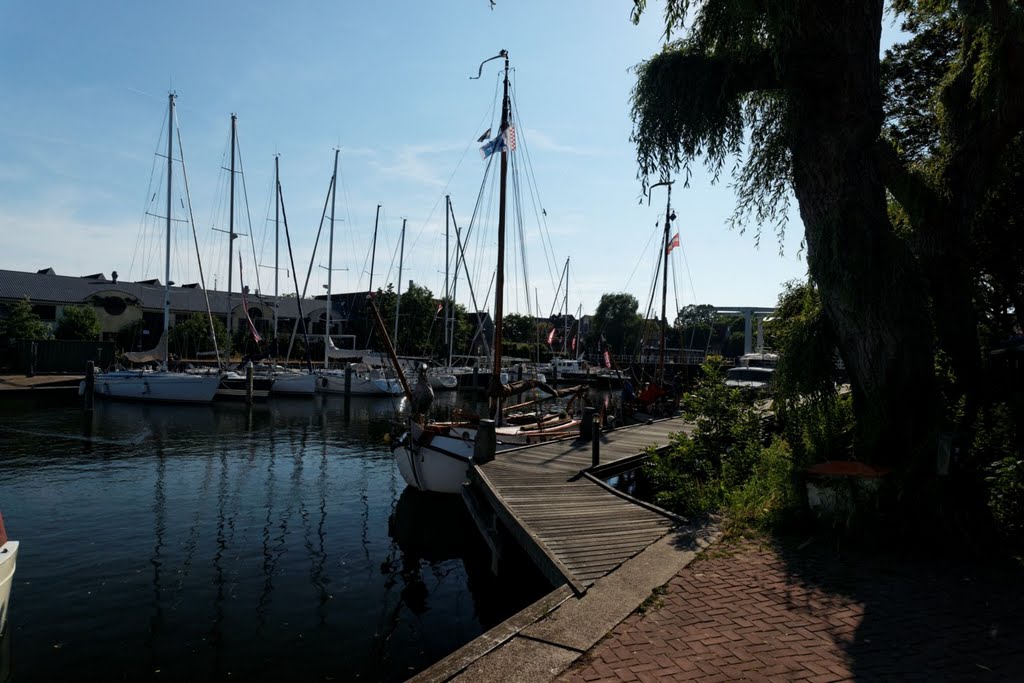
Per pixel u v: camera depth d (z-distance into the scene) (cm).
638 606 568
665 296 3497
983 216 1001
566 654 477
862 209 797
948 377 897
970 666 443
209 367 4669
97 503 1526
